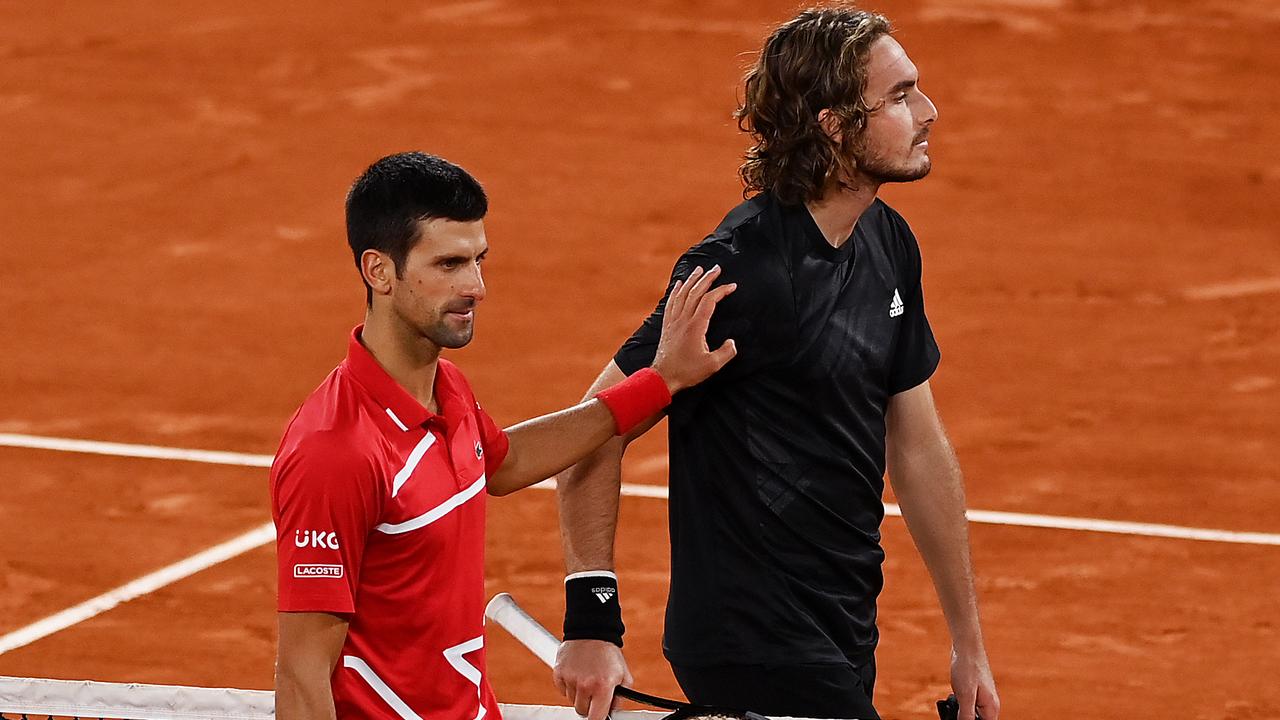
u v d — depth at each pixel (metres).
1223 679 27.95
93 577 31.42
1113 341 46.34
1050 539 33.66
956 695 17.89
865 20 15.98
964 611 18.02
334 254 53.72
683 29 78.88
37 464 37.16
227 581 31.28
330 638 13.72
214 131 66.06
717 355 15.61
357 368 14.05
